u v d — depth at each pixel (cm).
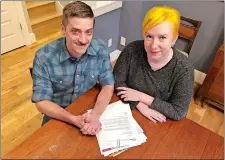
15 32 274
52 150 75
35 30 312
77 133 83
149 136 84
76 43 90
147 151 78
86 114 89
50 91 101
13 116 185
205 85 199
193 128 89
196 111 205
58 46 100
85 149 77
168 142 82
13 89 215
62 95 113
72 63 101
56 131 83
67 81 107
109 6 220
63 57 98
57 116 88
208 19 209
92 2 216
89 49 102
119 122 89
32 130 173
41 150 75
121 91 106
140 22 239
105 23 232
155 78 103
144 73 104
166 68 98
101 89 108
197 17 216
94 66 108
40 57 97
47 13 341
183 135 85
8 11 255
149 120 92
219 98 195
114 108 96
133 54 107
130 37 258
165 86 103
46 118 116
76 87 110
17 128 174
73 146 78
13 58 266
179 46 243
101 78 111
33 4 323
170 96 105
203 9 208
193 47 234
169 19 82
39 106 95
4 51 272
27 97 206
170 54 96
